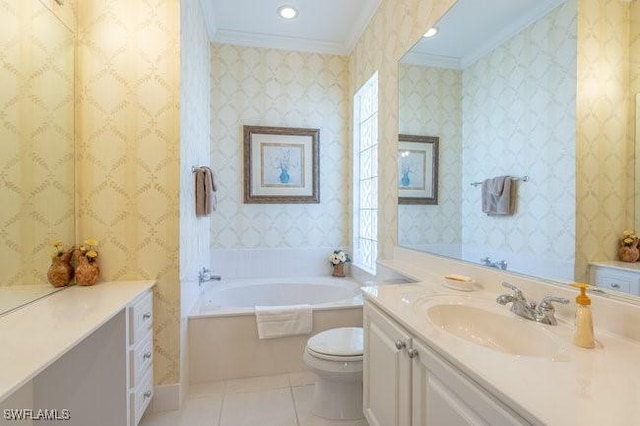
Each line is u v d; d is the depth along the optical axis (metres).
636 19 0.95
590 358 0.83
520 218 1.33
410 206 2.11
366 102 3.09
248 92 3.14
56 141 1.66
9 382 0.78
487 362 0.81
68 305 1.39
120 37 1.80
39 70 1.55
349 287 2.92
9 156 1.38
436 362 0.97
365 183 3.12
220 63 3.09
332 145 3.32
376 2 2.55
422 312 1.23
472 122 1.61
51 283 1.62
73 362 1.45
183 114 1.93
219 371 2.19
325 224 3.32
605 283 1.02
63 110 1.70
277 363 2.27
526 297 1.26
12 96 1.41
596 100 1.05
